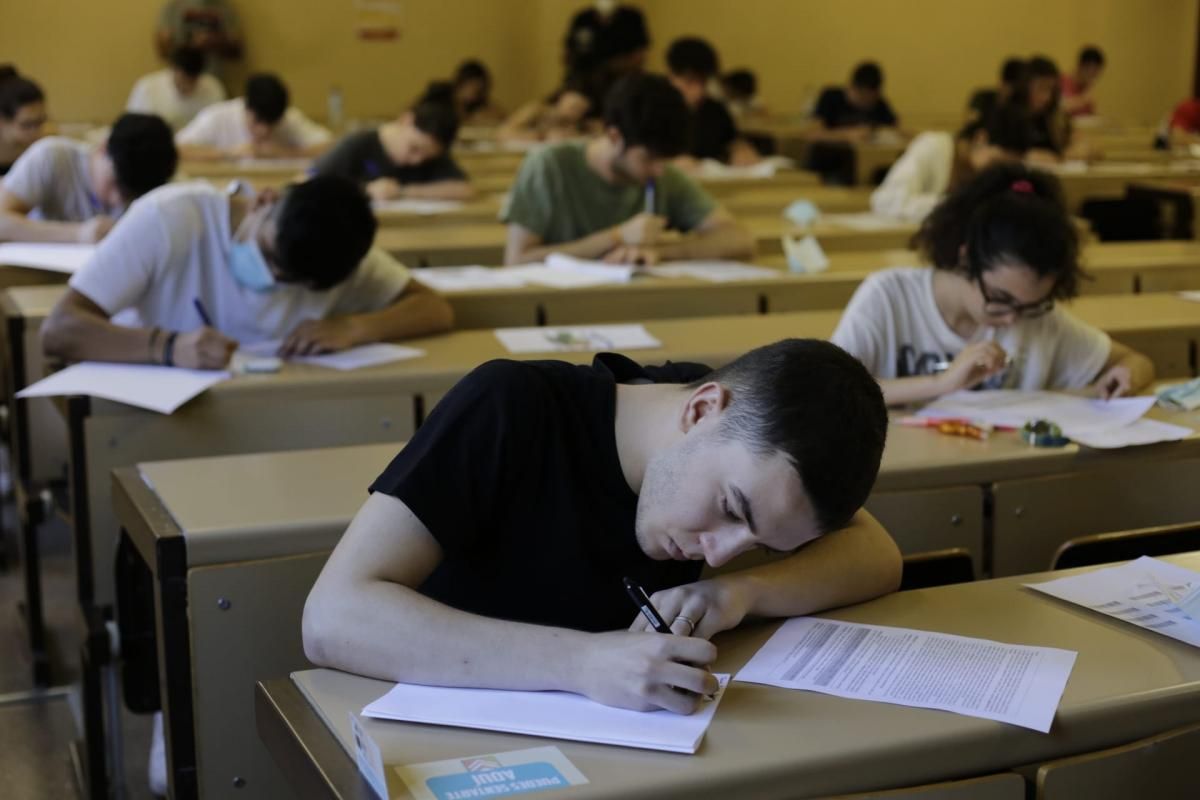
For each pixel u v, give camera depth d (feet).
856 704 3.76
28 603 8.91
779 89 34.30
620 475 4.22
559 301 10.18
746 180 18.75
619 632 3.82
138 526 5.44
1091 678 3.95
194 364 7.68
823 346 3.84
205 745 5.25
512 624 3.86
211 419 7.36
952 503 6.20
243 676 5.26
